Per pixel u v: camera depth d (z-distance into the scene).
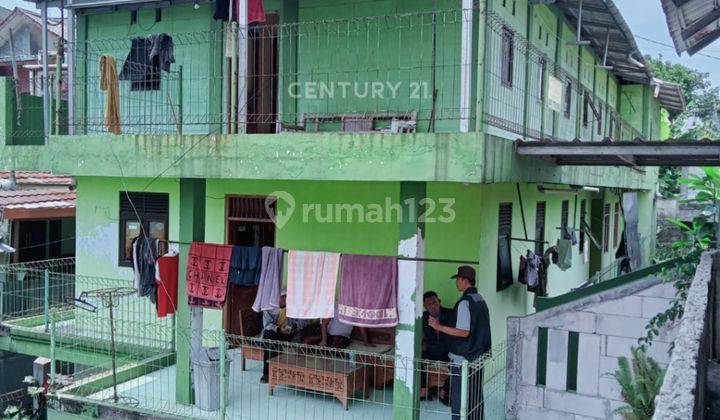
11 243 13.34
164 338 10.19
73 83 10.10
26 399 12.73
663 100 20.81
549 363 7.16
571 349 7.08
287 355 8.18
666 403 2.83
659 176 23.38
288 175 7.20
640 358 6.05
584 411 7.00
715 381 4.95
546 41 11.27
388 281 6.98
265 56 9.86
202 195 8.17
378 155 6.74
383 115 8.72
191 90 10.36
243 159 7.44
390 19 8.73
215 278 7.78
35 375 12.10
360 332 8.83
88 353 10.38
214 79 10.10
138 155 8.08
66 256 14.86
